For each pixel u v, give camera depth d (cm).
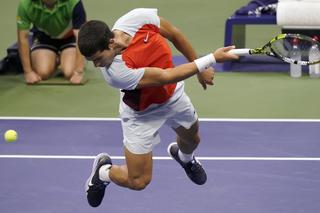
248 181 1698
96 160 1471
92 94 2345
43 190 1661
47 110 2212
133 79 1216
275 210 1550
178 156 1548
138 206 1580
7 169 1778
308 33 2444
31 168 1784
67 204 1591
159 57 1280
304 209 1553
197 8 3378
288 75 2517
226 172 1748
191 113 1407
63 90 2378
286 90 2362
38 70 2445
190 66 1201
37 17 2389
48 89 2388
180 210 1556
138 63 1252
